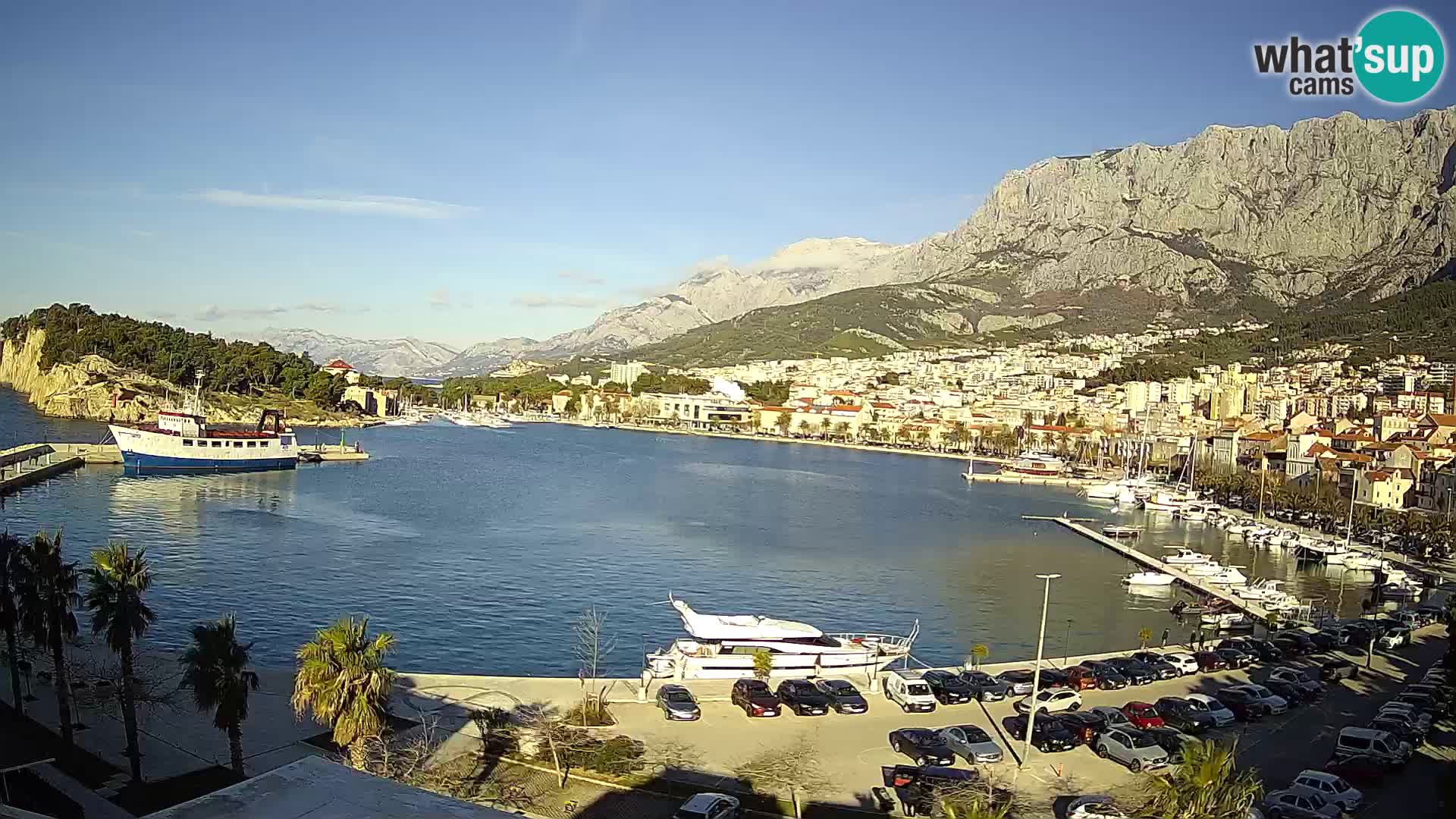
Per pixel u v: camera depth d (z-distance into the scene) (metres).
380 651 56.31
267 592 125.50
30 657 80.94
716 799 54.66
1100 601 144.50
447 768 61.09
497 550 162.88
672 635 114.69
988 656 111.56
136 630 59.88
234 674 58.31
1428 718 76.62
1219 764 44.97
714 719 73.44
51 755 61.56
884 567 164.25
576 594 133.62
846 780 61.97
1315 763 67.69
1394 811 58.91
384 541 165.88
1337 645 108.06
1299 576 175.62
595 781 60.38
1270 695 81.12
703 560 162.62
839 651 91.44
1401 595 150.25
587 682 82.62
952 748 66.31
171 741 65.31
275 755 63.38
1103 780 62.41
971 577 159.00
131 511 185.50
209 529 169.00
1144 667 90.19
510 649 106.31
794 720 73.56
